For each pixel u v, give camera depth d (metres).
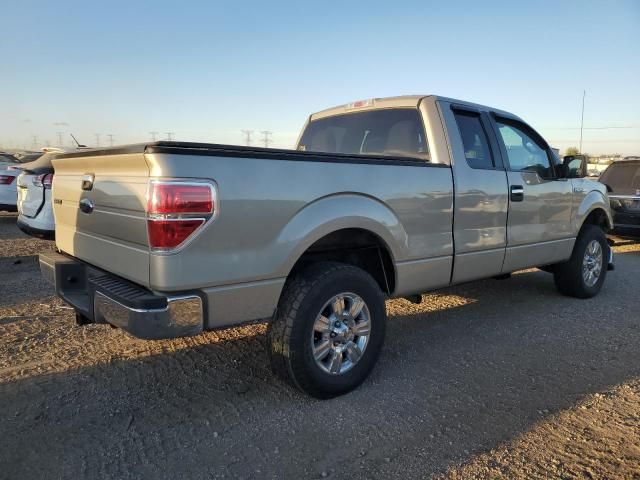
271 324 3.40
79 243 3.77
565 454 2.91
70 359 4.14
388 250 3.87
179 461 2.81
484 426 3.21
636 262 9.11
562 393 3.69
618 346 4.67
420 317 5.52
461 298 6.32
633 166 10.38
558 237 5.68
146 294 2.91
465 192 4.41
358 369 3.66
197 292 2.92
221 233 2.93
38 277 6.84
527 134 5.42
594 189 6.33
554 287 6.95
